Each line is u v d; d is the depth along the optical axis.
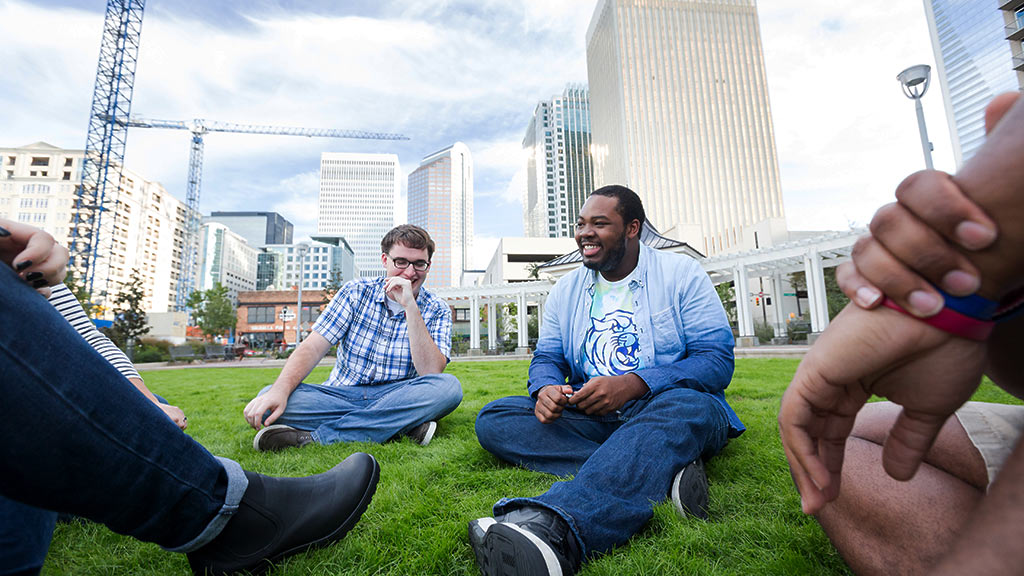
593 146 97.31
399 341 2.99
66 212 80.31
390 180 176.25
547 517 1.11
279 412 2.58
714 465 1.94
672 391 1.58
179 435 0.82
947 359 0.44
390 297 2.96
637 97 80.06
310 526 1.14
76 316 1.49
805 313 34.91
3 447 0.59
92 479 0.68
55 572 1.22
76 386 0.65
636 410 1.77
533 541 0.96
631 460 1.33
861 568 0.86
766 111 81.75
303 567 1.11
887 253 0.43
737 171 79.19
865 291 0.46
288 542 1.09
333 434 2.65
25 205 79.56
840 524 0.91
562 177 118.81
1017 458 0.42
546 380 1.94
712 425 1.58
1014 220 0.36
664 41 82.31
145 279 94.62
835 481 0.57
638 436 1.40
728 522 1.36
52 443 0.62
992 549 0.39
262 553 1.04
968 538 0.42
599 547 1.14
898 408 0.88
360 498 1.28
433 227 177.38
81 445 0.65
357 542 1.28
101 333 1.53
